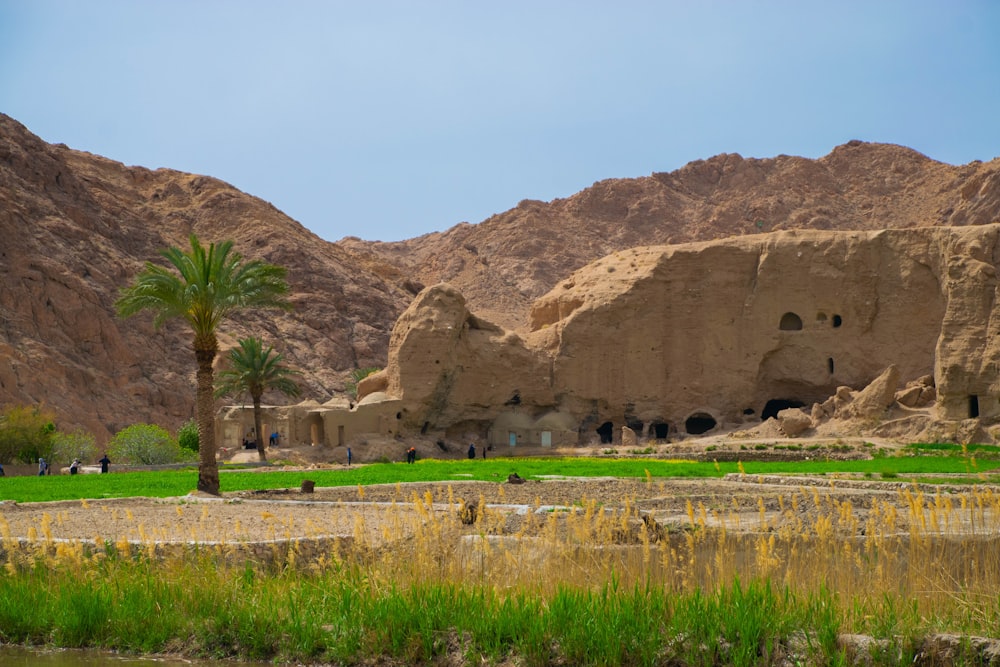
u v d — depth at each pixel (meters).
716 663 11.44
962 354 64.81
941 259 70.31
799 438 65.56
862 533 14.48
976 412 65.06
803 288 73.75
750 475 36.25
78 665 12.83
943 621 11.45
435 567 13.62
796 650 11.30
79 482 39.12
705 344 75.06
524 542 13.98
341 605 13.10
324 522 20.78
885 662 10.98
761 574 12.41
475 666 11.95
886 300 72.31
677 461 53.53
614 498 26.14
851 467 44.31
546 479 35.66
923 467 44.06
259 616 13.41
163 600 14.09
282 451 65.19
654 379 75.31
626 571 12.89
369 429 70.00
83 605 13.95
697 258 75.94
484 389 75.50
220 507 26.09
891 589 12.12
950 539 13.23
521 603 12.36
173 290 35.25
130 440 63.47
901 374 71.00
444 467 46.34
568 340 76.50
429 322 72.69
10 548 15.47
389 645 12.53
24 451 59.72
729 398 74.06
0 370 79.44
